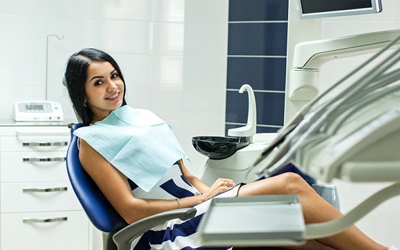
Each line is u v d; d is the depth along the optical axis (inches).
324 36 130.0
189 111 145.6
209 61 142.7
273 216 37.0
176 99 146.7
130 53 145.8
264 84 137.6
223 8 140.3
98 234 139.6
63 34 143.6
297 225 34.2
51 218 128.6
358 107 36.8
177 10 144.6
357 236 74.9
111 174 79.4
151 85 146.7
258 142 102.3
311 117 38.8
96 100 85.3
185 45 144.7
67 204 129.3
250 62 138.6
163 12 144.9
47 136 127.0
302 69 97.8
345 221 43.2
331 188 99.7
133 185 84.7
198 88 144.3
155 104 147.0
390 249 72.3
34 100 142.9
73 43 144.0
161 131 89.0
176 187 87.4
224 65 141.5
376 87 40.6
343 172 30.0
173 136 90.7
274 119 137.3
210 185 98.7
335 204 99.7
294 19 107.3
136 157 82.7
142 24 145.3
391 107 33.4
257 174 39.6
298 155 35.7
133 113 89.3
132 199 78.7
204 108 144.1
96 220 74.0
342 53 93.7
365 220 128.1
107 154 80.0
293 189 76.5
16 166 126.0
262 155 43.6
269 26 135.7
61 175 128.5
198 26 143.1
